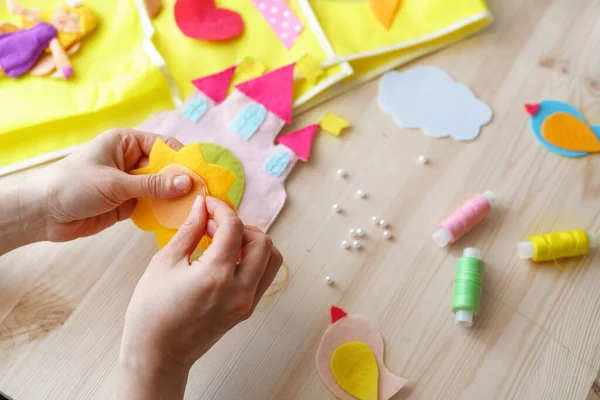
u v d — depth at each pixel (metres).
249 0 0.62
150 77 0.58
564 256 0.56
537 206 0.57
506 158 0.59
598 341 0.54
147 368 0.45
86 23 0.59
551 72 0.61
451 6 0.62
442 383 0.53
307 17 0.61
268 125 0.58
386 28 0.61
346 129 0.59
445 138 0.59
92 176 0.48
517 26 0.63
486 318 0.54
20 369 0.52
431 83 0.61
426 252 0.56
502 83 0.61
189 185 0.48
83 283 0.54
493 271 0.56
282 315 0.54
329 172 0.58
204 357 0.52
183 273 0.45
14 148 0.57
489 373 0.53
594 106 0.60
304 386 0.52
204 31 0.60
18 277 0.54
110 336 0.53
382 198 0.57
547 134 0.59
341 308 0.54
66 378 0.52
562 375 0.53
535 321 0.54
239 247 0.45
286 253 0.55
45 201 0.50
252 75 0.60
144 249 0.55
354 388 0.52
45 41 0.58
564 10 0.63
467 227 0.55
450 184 0.58
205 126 0.58
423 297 0.55
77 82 0.58
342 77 0.60
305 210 0.57
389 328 0.54
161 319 0.44
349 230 0.56
